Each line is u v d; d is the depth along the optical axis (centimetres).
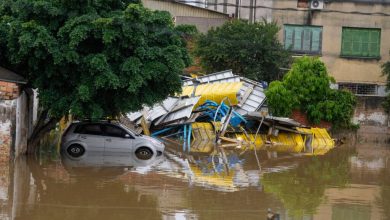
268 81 3647
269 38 3569
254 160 2195
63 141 2141
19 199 1256
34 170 1673
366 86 4203
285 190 1512
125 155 2156
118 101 1873
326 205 1331
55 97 1845
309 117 3231
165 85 1912
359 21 4172
